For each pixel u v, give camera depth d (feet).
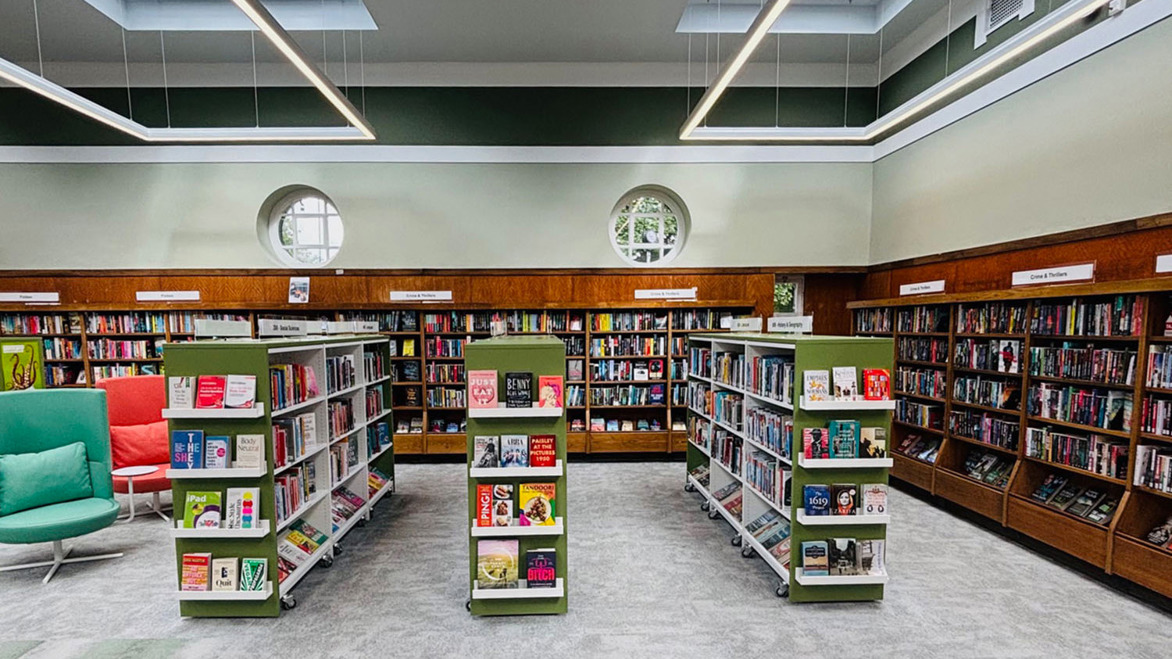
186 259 21.11
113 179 20.90
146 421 14.97
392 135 21.29
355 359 13.89
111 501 11.50
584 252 21.74
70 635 8.94
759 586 10.57
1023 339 12.78
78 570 11.32
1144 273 10.98
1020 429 12.58
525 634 8.98
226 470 9.06
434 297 21.27
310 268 20.95
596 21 18.13
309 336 13.20
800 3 19.11
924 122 18.63
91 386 20.51
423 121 21.30
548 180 21.59
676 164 21.81
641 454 20.54
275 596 9.43
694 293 21.61
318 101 21.21
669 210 23.00
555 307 19.99
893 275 20.48
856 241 22.22
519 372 9.35
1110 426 10.51
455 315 20.84
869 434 9.70
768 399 11.02
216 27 18.13
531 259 21.65
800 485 9.80
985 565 11.37
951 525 13.65
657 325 21.09
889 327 18.47
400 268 21.34
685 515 14.56
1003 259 14.99
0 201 20.70
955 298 14.20
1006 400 13.14
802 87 22.02
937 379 15.62
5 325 20.53
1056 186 13.32
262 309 20.49
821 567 9.73
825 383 9.64
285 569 9.93
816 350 9.69
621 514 14.61
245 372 9.19
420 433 20.20
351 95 21.11
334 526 12.01
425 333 20.66
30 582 10.76
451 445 20.10
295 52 11.73
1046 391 11.94
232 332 11.27
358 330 15.85
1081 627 9.05
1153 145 10.95
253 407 9.01
